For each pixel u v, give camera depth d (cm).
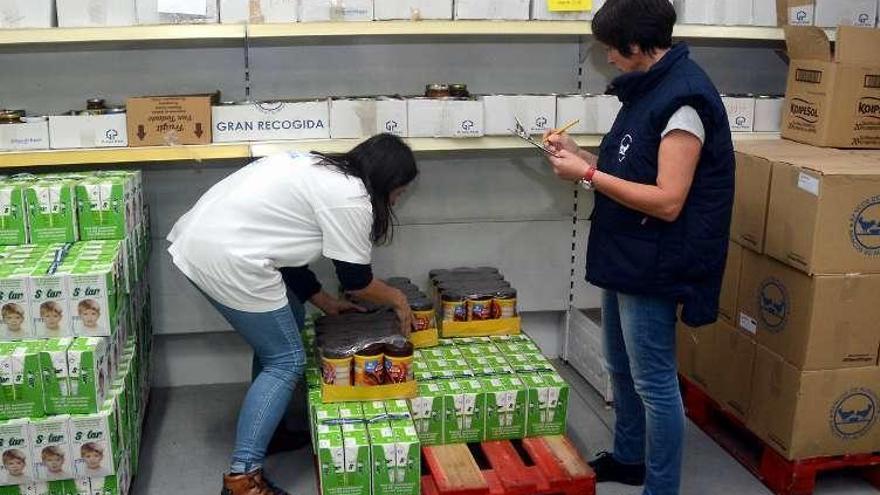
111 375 231
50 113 298
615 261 211
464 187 327
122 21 257
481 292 295
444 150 309
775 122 305
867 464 254
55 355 211
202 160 294
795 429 244
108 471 220
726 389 278
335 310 281
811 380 241
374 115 276
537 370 267
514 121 283
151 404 314
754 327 262
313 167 224
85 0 254
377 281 257
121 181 250
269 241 223
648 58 204
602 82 327
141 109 268
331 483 223
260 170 230
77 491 221
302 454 278
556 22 275
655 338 213
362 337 254
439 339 292
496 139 284
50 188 240
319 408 242
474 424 253
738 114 302
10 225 240
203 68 303
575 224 339
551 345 357
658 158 199
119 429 227
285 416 297
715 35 283
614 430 280
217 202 227
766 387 256
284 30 260
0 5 251
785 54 327
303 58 307
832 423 246
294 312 266
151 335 315
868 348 243
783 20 287
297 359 237
